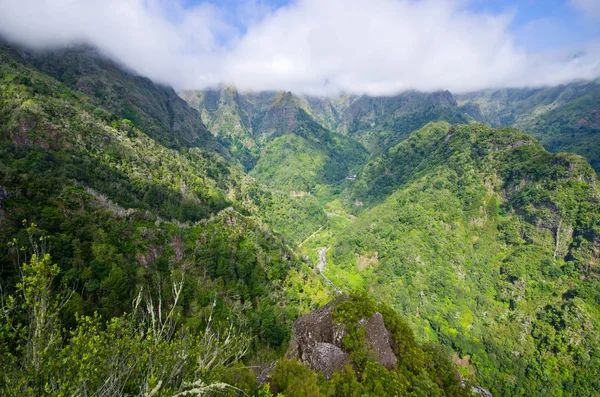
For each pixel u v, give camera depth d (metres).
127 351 14.34
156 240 58.06
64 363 12.16
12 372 11.59
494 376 92.75
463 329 104.25
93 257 45.84
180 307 41.06
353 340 32.91
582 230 107.19
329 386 26.52
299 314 66.06
